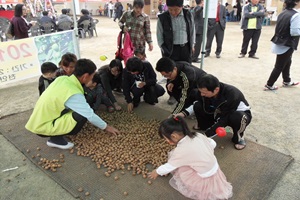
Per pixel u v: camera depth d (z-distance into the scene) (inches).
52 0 497.0
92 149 92.5
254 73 182.7
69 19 306.7
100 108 128.0
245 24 214.1
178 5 116.3
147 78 124.3
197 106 98.3
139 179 79.0
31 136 102.7
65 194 74.1
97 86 114.1
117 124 109.9
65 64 103.5
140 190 74.5
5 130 107.3
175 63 105.3
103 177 80.0
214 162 65.2
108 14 706.2
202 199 67.6
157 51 255.1
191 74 101.3
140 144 94.8
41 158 88.7
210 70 190.1
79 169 83.7
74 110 83.1
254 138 101.3
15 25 188.2
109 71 128.6
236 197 70.7
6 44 149.9
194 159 62.7
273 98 138.9
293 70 187.6
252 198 70.4
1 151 94.2
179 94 119.5
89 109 84.9
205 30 125.0
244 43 223.5
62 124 85.4
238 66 200.4
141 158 87.0
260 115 119.8
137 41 158.2
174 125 63.8
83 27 332.8
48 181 79.3
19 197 73.3
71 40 179.9
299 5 130.9
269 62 210.8
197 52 210.8
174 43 129.3
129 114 119.7
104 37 346.0
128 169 83.0
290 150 93.4
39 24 293.6
